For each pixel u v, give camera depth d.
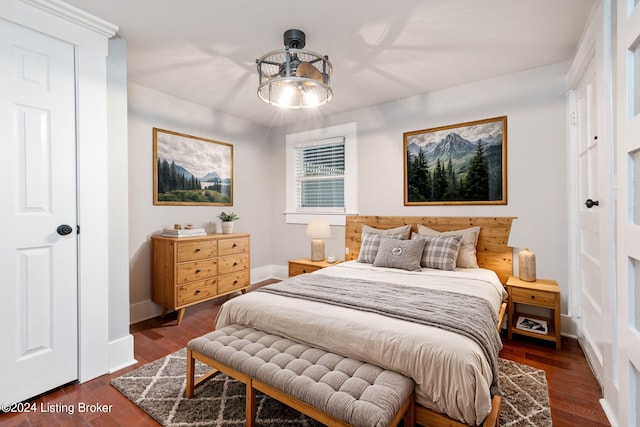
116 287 2.15
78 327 1.92
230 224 3.60
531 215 2.76
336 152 3.97
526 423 1.55
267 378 1.36
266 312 1.80
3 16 1.62
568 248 2.60
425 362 1.31
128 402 1.74
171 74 2.79
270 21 2.01
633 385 1.23
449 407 1.26
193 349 1.69
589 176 2.17
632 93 1.22
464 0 1.80
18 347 1.69
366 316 1.62
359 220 3.71
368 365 1.42
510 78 2.83
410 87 3.12
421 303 1.80
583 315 2.39
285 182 4.41
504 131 2.86
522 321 2.63
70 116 1.88
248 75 2.81
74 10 1.83
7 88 1.65
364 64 2.61
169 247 2.94
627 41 1.23
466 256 2.85
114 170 2.15
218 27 2.08
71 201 1.89
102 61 2.01
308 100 2.34
